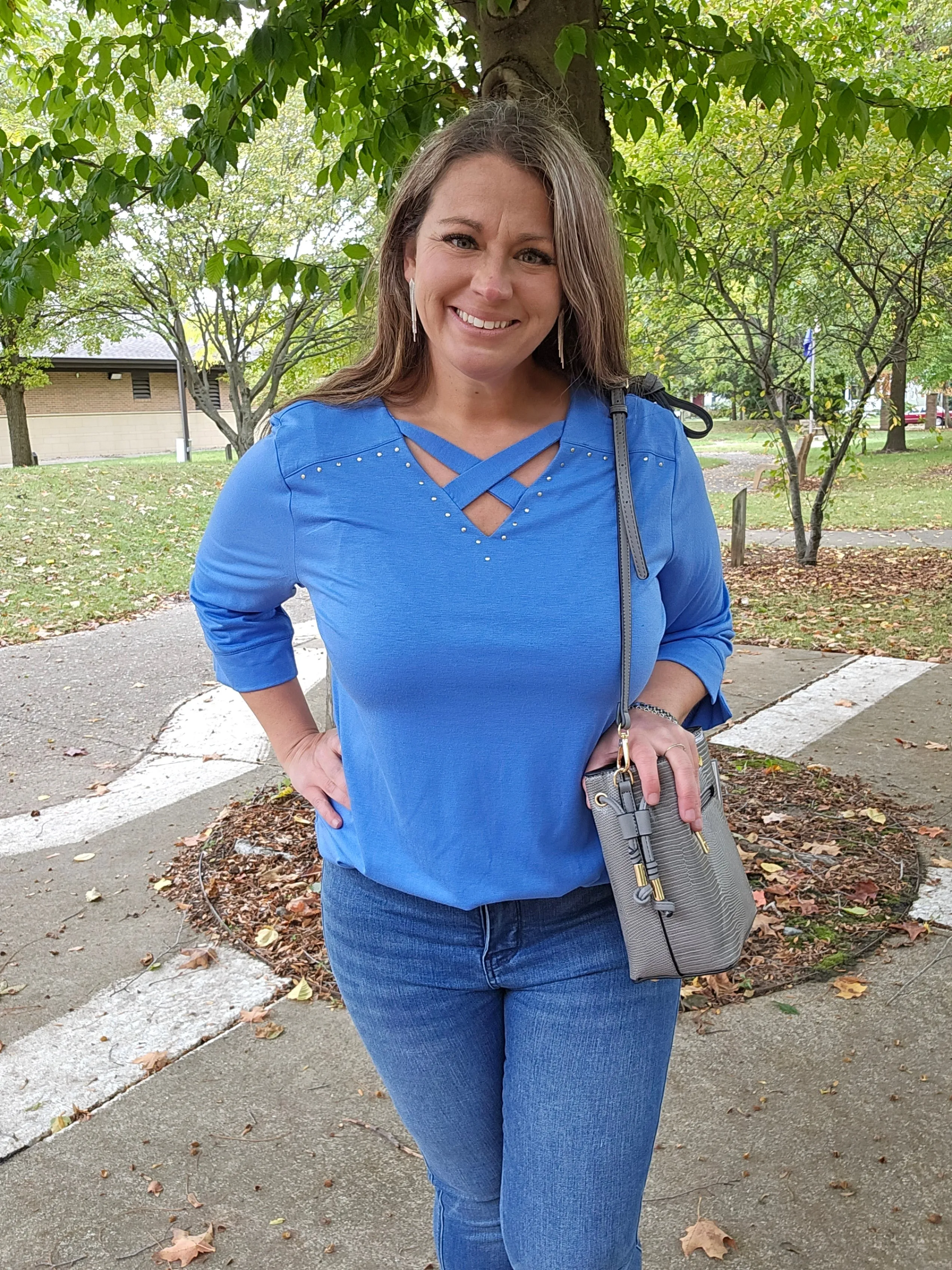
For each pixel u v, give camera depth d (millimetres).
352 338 1838
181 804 5137
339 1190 2541
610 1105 1434
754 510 17906
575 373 1542
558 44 3326
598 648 1371
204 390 17984
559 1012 1461
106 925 3938
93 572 11516
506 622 1357
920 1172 2520
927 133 3969
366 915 1557
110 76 4523
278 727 1726
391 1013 1550
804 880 4012
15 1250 2377
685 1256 2307
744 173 9594
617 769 1404
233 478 1535
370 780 1528
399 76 4574
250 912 3943
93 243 4246
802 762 5398
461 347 1405
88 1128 2789
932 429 23391
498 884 1453
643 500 1466
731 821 4605
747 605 9820
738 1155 2602
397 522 1405
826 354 15391
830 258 11211
